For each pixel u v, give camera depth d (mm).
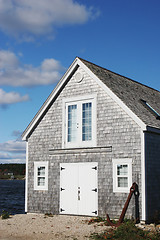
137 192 15328
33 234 13328
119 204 15883
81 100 17969
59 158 18281
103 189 16516
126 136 16094
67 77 18453
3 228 14555
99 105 17250
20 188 70875
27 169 19422
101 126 17031
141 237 12133
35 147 19344
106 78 18203
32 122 19484
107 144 16688
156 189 16062
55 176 18281
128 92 18484
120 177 16141
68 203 17594
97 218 16172
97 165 16859
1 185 90438
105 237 12203
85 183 17156
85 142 17484
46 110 19234
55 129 18719
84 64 17906
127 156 15930
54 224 15219
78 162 17547
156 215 15727
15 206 29000
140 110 16891
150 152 15953
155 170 16172
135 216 15195
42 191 18609
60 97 18812
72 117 18250
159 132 16469
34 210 18734
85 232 13414
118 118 16500
